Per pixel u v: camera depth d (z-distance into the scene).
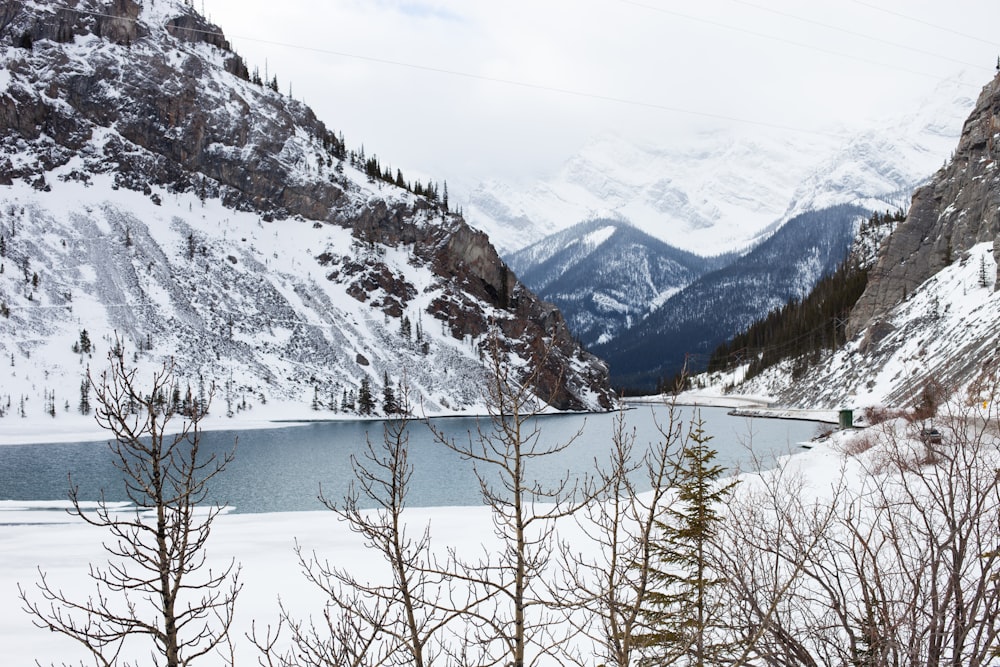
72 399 127.44
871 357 119.19
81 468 72.38
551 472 57.47
